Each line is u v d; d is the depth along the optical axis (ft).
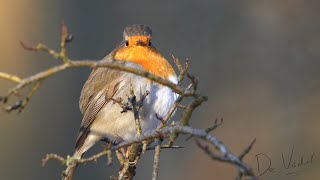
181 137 45.91
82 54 51.60
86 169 46.62
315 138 41.19
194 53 48.91
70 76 51.19
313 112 42.91
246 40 48.01
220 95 47.21
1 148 48.08
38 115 50.03
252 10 48.26
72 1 52.19
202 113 46.80
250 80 46.88
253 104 45.83
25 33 51.62
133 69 16.06
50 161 48.19
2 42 51.01
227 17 48.88
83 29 51.88
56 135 49.78
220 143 14.25
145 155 47.06
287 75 45.83
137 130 20.45
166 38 49.90
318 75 45.14
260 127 44.39
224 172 43.11
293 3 46.80
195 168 44.62
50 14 52.19
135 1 51.26
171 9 50.37
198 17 49.65
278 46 46.78
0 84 49.42
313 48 45.91
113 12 51.57
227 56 48.21
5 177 47.24
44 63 51.67
